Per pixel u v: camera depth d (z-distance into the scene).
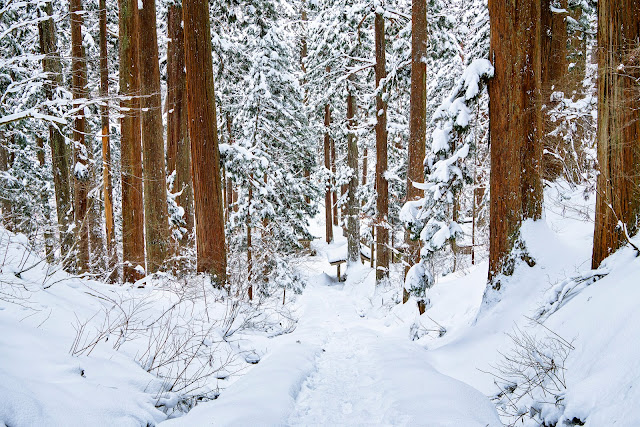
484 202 13.15
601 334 4.06
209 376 5.18
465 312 7.77
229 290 9.30
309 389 5.00
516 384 4.57
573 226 7.83
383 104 13.96
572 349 4.29
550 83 9.80
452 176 7.27
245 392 4.39
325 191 27.02
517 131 6.66
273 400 4.14
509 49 6.62
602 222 5.17
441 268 14.34
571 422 3.47
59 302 4.89
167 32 12.91
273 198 15.13
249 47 15.41
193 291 7.66
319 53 18.08
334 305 16.23
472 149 7.17
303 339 8.21
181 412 4.21
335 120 25.38
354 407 4.32
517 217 6.66
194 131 9.12
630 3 4.77
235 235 14.27
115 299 6.01
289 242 16.61
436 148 7.34
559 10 9.67
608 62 5.04
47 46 11.04
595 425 3.19
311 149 19.09
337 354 7.09
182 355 5.30
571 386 3.85
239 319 7.96
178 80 12.12
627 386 3.23
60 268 5.86
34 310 4.38
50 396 3.14
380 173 14.43
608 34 5.03
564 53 9.98
